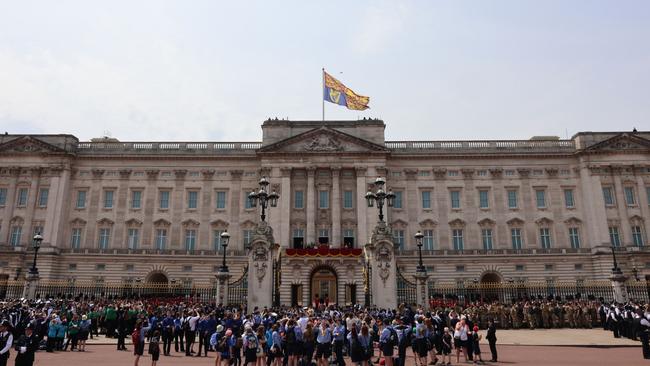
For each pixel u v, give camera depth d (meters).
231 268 71.69
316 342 22.47
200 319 28.92
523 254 71.31
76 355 27.03
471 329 28.41
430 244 73.06
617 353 28.88
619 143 73.75
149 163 76.38
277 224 71.44
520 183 74.81
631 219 71.62
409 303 39.75
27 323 29.00
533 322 43.31
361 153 73.75
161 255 72.19
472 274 70.88
